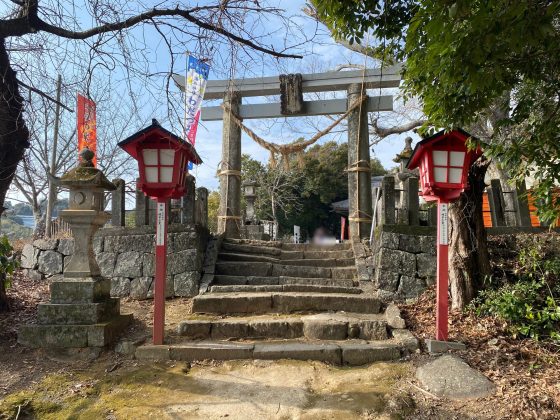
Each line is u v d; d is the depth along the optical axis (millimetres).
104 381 3982
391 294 6180
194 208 7109
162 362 4410
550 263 5336
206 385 3930
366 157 9031
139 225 7090
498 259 6270
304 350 4480
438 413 3441
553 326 4750
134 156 4781
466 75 2799
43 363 4281
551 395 3576
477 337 4777
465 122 3570
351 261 7543
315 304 5715
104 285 4977
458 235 5656
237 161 9594
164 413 3475
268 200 26000
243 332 5023
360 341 4836
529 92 3646
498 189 7398
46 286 6887
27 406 3592
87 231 4898
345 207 23297
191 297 6488
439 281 4668
